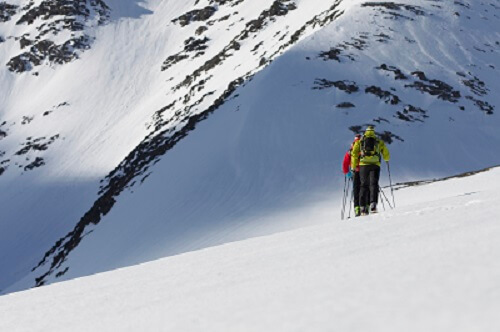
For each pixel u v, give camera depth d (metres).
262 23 126.94
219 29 151.75
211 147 60.25
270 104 64.75
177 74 138.88
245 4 156.25
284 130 59.94
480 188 24.00
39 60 159.62
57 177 113.25
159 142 83.31
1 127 139.38
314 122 61.97
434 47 83.75
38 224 100.19
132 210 55.75
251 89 70.25
